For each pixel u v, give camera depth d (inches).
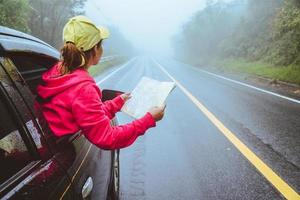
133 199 157.0
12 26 552.4
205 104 388.8
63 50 74.1
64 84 71.9
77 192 76.7
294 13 595.2
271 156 209.2
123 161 205.8
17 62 101.5
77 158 83.9
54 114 73.9
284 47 759.7
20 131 65.2
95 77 705.6
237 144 233.6
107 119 71.8
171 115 331.3
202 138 251.3
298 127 275.6
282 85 554.9
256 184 171.2
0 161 58.9
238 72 879.7
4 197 54.5
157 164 200.7
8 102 63.9
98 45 79.2
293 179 175.8
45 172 66.9
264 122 294.7
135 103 85.7
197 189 167.3
